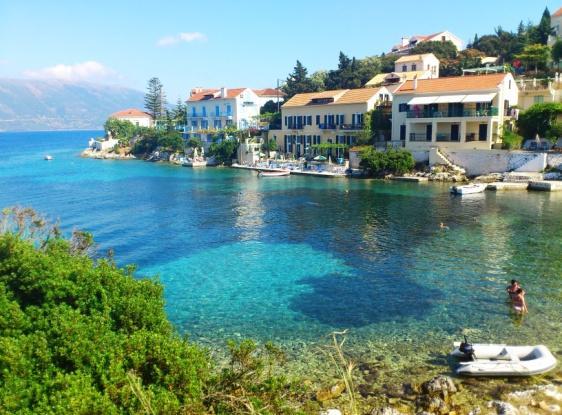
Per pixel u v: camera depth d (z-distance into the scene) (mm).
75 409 9039
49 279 14969
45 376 10281
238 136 102188
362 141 77688
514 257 30781
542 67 81688
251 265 31203
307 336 20859
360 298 25000
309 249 34500
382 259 31516
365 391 16438
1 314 13047
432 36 131000
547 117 62281
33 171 99625
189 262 32281
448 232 37688
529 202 47969
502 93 64750
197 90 139625
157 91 156125
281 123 98500
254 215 47500
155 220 46281
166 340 12094
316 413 14219
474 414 14758
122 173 92562
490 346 18125
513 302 23203
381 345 19766
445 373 17453
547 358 17344
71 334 11781
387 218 43688
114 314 14094
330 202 53094
